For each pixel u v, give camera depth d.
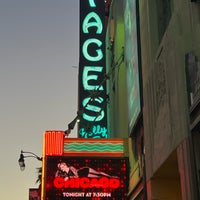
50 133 29.33
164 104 17.30
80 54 41.50
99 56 41.44
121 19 33.12
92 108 39.41
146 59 21.25
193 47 14.17
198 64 13.60
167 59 17.05
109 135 37.84
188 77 14.47
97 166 28.62
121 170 28.52
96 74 40.72
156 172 18.72
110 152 28.97
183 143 14.66
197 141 13.80
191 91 14.19
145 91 21.09
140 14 23.61
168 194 19.27
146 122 20.69
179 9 15.85
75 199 27.91
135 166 25.25
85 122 38.88
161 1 20.23
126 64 28.23
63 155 28.91
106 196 27.94
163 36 18.28
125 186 28.14
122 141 29.19
